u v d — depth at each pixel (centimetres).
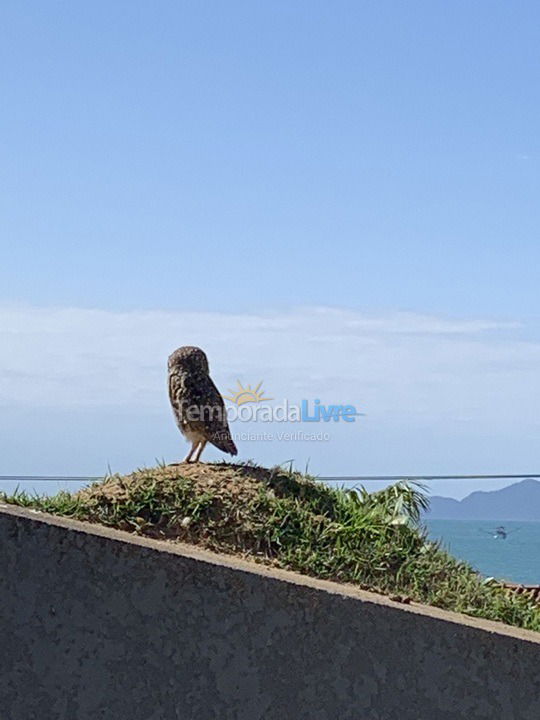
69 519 248
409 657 229
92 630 219
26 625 218
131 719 219
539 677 234
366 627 228
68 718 218
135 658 220
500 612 264
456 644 231
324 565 259
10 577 219
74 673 218
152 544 230
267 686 223
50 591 219
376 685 227
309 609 226
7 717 217
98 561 221
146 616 221
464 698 230
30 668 218
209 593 223
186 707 221
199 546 257
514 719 232
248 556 257
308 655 225
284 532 264
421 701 229
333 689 226
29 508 253
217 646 222
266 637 224
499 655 233
